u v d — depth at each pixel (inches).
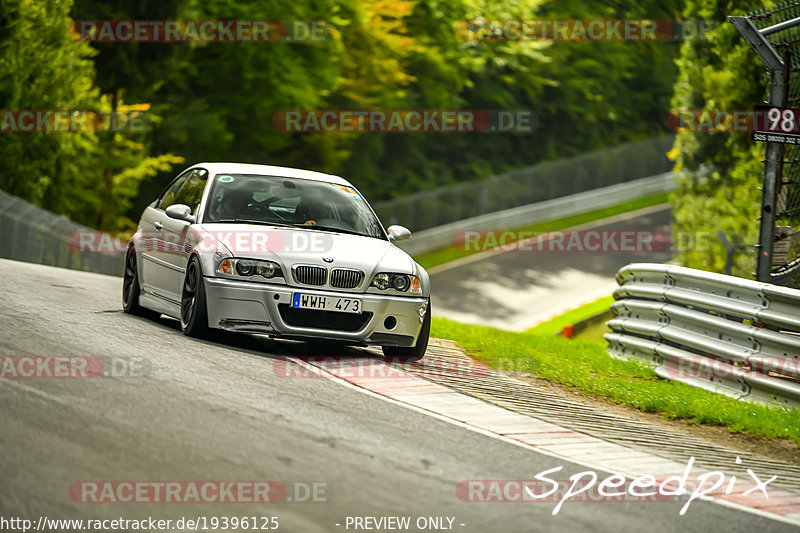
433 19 5841.5
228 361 1079.6
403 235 1384.1
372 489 693.9
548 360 1524.4
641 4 7244.1
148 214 1470.2
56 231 3302.2
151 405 831.1
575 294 4586.6
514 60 6279.5
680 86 3366.1
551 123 7121.1
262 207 1317.7
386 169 6102.4
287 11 4606.3
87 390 850.1
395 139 6122.1
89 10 4025.6
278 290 1174.3
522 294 4569.4
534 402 1121.4
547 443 912.9
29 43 3459.6
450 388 1115.3
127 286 1456.7
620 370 1496.1
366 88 5241.1
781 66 1493.6
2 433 699.4
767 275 1504.7
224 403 875.4
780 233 1520.7
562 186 6412.4
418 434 872.9
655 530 688.4
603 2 7086.6
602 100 7150.6
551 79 6924.2
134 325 1262.3
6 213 2901.1
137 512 598.2
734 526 724.7
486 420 973.8
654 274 1547.7
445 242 5487.2
